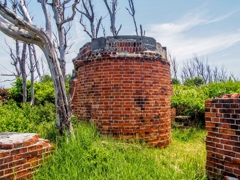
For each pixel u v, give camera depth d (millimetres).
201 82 27359
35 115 8547
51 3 5938
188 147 6016
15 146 3164
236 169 2996
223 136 3205
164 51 6852
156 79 5883
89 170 3447
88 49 6207
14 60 16891
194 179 3350
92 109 5855
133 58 5680
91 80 5930
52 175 3240
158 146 5738
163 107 5984
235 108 3039
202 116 8914
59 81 4594
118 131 5523
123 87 5602
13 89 14430
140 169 3406
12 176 3074
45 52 4582
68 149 3850
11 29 4156
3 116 7074
